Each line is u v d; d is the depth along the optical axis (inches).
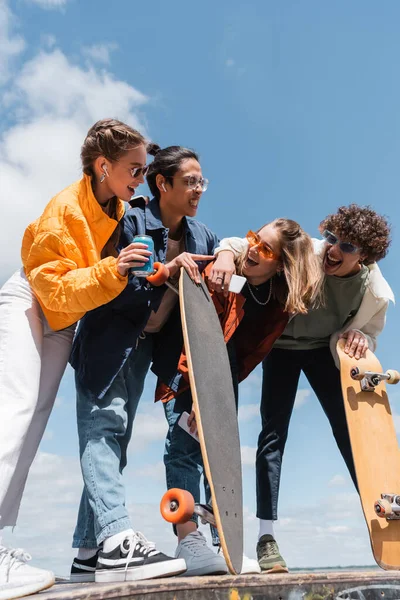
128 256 82.9
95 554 96.5
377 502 114.5
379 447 122.6
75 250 88.1
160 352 108.7
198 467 102.6
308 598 79.7
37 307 89.3
